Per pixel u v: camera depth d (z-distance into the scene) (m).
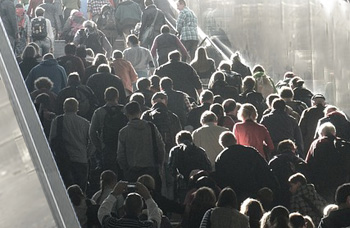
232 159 21.30
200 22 44.84
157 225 17.62
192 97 30.67
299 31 36.44
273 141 26.03
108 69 28.64
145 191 18.08
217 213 17.48
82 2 50.28
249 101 29.70
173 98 27.75
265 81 32.56
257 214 18.30
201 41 42.81
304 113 27.75
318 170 23.94
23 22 39.81
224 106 27.02
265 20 39.09
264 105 29.72
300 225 16.97
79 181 24.06
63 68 29.75
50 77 29.42
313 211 21.19
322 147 23.94
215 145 23.91
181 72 30.72
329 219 18.28
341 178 24.03
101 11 44.22
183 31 40.28
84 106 26.94
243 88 30.22
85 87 27.06
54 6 44.44
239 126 24.45
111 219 17.47
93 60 34.56
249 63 40.47
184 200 21.98
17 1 47.94
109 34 44.09
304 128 27.67
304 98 31.22
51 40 38.91
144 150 22.84
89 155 24.86
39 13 38.88
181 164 22.34
